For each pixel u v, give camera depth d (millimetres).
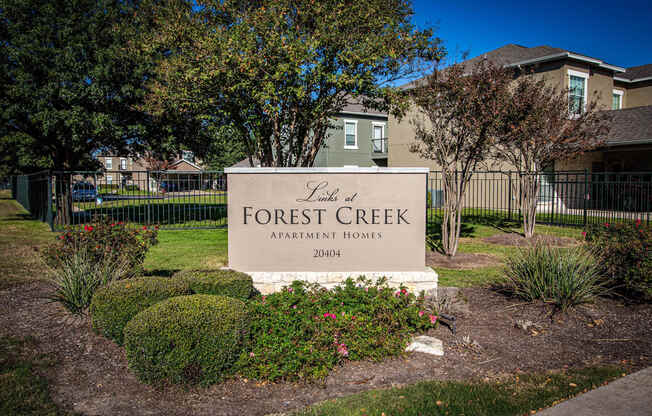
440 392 3094
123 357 3703
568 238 10211
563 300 4883
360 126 27047
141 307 3812
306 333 3635
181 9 9414
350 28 8883
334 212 5375
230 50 8438
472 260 7910
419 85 8195
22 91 10680
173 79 9586
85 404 2967
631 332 4273
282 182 5383
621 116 17109
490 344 4027
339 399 3021
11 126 12688
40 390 3115
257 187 5395
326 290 4730
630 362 3586
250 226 5418
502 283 6000
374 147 27281
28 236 11102
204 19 9547
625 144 14758
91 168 27188
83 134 11375
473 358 3729
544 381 3262
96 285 4641
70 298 4523
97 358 3676
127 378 3352
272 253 5414
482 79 7277
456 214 8688
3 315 4609
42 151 17469
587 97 17672
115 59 11164
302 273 5266
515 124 8297
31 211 18250
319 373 3277
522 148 10664
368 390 3170
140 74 11312
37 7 11172
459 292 5082
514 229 12414
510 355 3785
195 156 14758
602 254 5500
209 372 3193
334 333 3650
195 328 3152
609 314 4781
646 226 5473
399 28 9055
